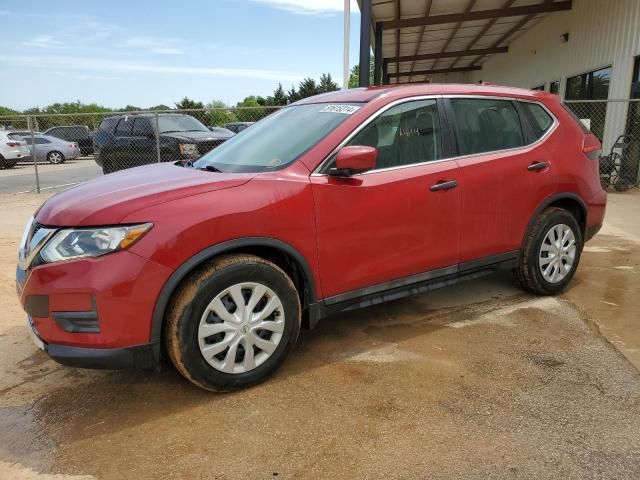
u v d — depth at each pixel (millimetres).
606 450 2365
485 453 2363
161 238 2580
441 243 3586
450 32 16797
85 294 2506
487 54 20844
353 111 3375
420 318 3957
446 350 3395
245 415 2705
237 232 2771
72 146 23812
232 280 2783
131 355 2609
